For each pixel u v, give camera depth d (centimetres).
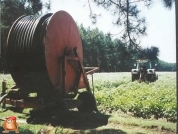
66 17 854
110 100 977
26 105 765
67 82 861
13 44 801
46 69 766
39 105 753
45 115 747
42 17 812
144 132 661
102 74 1290
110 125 732
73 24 894
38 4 830
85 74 905
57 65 811
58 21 813
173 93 941
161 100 909
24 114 782
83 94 887
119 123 744
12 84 934
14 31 814
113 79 1251
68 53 852
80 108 869
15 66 813
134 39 674
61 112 743
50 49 781
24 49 780
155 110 820
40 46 763
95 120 774
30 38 776
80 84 921
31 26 795
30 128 664
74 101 818
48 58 772
